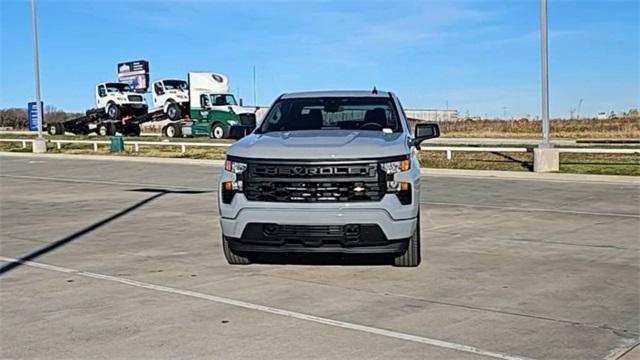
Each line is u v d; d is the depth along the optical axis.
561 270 8.55
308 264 8.88
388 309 6.79
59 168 29.16
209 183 21.72
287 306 6.91
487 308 6.82
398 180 7.75
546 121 23.28
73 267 8.91
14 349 5.71
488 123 66.19
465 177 22.83
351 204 7.61
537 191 18.19
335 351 5.58
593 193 17.58
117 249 10.22
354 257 9.24
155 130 65.38
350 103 9.55
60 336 6.03
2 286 7.88
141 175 25.12
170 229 12.20
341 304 6.98
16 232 11.97
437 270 8.53
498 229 11.91
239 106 45.12
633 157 27.59
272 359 5.40
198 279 8.13
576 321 6.40
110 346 5.75
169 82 49.38
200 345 5.75
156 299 7.22
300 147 7.88
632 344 5.75
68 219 13.64
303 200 7.68
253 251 7.95
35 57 39.81
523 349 5.63
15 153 40.09
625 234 11.31
